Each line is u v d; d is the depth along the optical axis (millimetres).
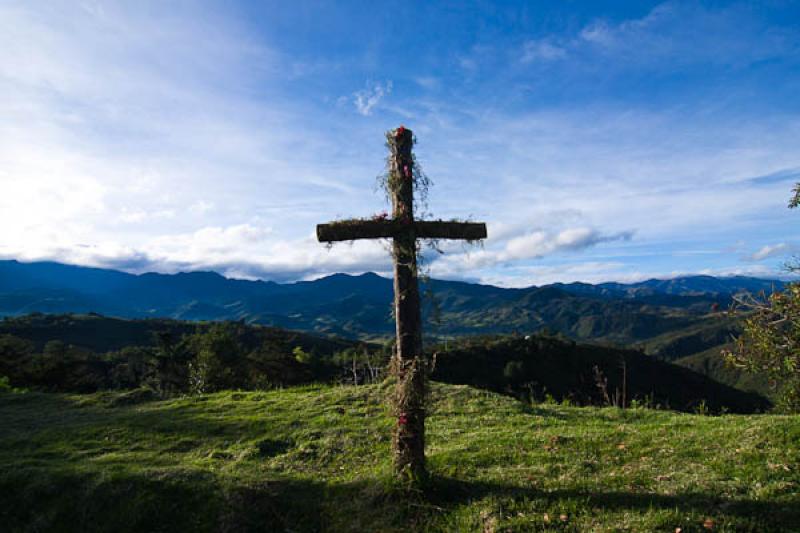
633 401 12289
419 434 6277
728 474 5875
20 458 8141
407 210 6418
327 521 5953
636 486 5812
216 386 26453
